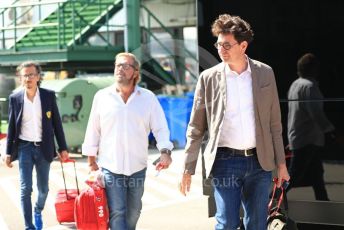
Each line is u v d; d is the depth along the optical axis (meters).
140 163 8.90
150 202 15.24
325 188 9.82
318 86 9.80
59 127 11.64
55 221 13.12
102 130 8.85
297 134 9.97
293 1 9.98
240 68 7.91
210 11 10.59
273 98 7.98
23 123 11.24
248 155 7.87
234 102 7.87
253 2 10.27
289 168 10.03
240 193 8.02
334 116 9.73
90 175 9.12
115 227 8.83
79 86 24.00
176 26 33.44
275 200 9.92
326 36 9.77
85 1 29.12
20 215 13.98
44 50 27.83
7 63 28.66
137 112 8.79
